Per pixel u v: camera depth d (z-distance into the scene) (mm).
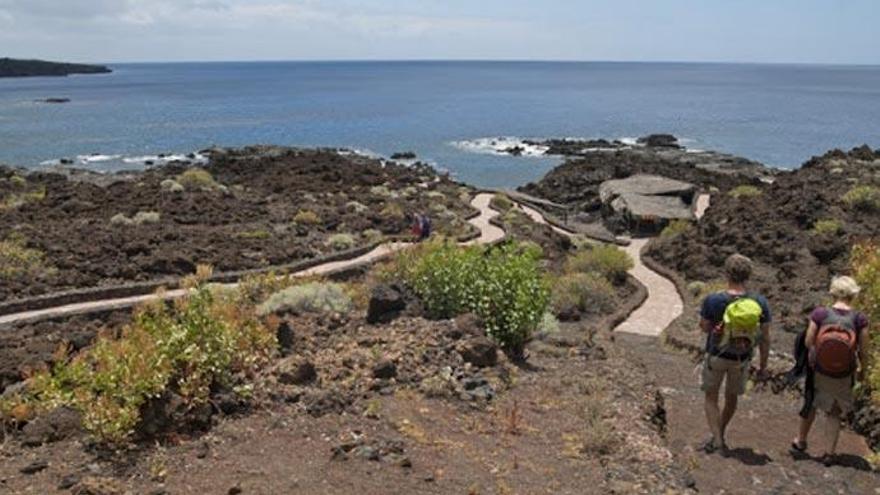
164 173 45000
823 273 20125
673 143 75312
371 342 9250
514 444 7062
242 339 8195
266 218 30625
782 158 70125
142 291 19672
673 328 16438
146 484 5855
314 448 6527
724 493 6965
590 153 67688
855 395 9688
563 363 10336
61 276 20328
